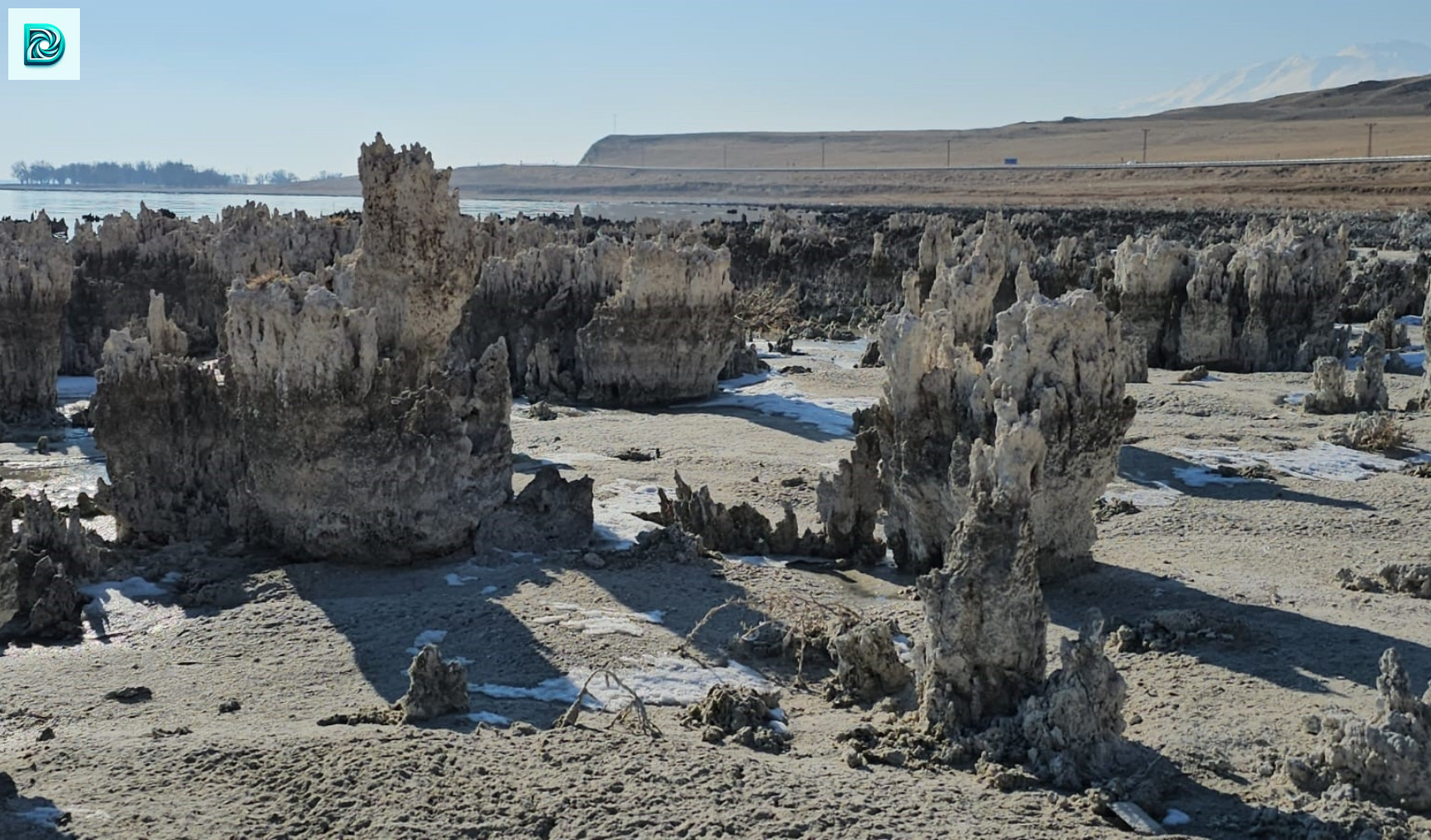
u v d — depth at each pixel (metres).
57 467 26.66
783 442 28.19
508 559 19.20
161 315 22.53
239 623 16.64
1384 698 11.80
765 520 20.41
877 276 54.81
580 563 18.78
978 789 11.63
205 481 21.09
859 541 19.83
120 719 13.52
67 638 16.61
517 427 29.69
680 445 27.67
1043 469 17.55
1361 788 11.54
